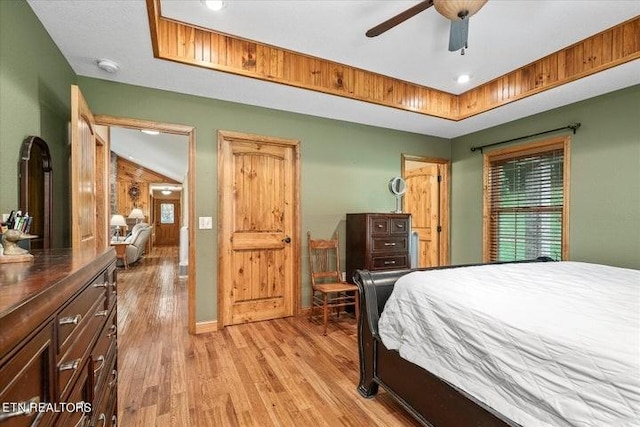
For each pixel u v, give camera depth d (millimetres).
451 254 4637
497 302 1403
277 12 2188
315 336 2980
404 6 2105
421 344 1594
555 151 3416
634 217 2775
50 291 650
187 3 2107
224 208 3236
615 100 2891
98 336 1063
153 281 5430
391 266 3592
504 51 2693
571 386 1012
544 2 2033
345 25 2340
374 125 4035
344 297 3516
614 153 2902
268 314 3461
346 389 2068
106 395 1214
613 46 2348
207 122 3115
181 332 3053
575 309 1270
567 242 3250
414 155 4363
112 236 7820
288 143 3510
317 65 2898
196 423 1721
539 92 2898
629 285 1651
